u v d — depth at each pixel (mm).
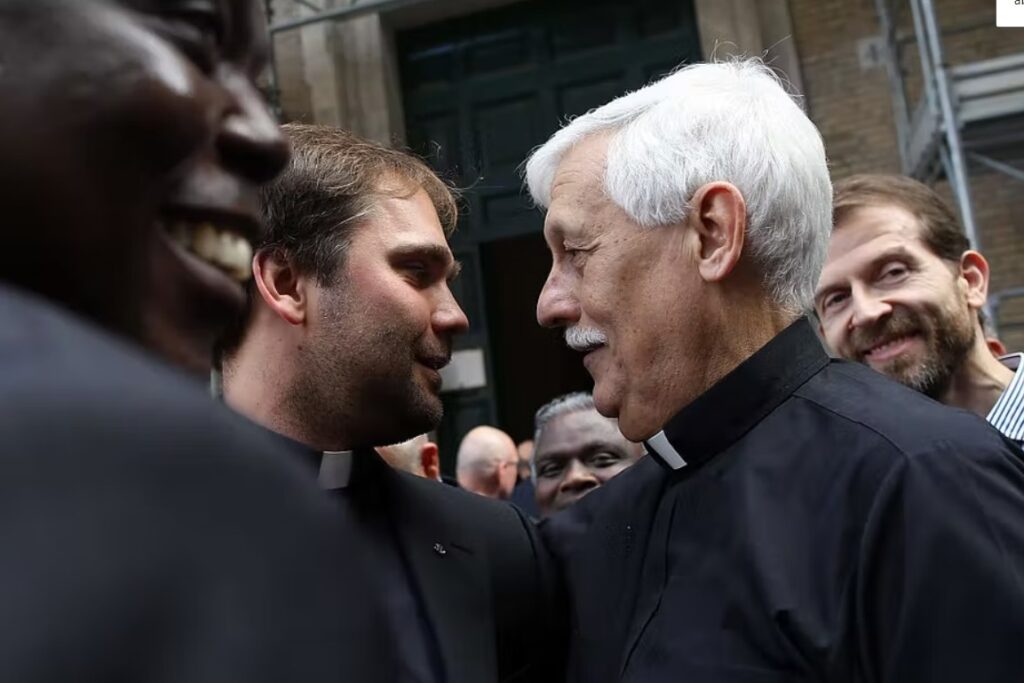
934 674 897
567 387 8273
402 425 1286
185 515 309
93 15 396
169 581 300
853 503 1009
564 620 1339
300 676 314
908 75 5602
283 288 1260
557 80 6098
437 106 6289
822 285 1921
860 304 1852
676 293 1148
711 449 1161
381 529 1258
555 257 1282
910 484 958
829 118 5730
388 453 2145
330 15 5910
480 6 6180
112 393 316
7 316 331
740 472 1111
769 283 1160
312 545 333
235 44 476
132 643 290
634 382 1188
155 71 400
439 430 6195
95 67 387
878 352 1867
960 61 5387
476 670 1179
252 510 324
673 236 1147
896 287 1846
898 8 5457
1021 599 885
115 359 334
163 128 405
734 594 1048
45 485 292
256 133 464
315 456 1235
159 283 425
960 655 888
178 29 436
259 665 305
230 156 461
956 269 1902
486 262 6242
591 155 1213
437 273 1312
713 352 1159
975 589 896
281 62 6148
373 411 1270
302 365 1263
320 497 353
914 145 5039
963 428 1006
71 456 297
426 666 1157
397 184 1298
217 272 449
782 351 1162
